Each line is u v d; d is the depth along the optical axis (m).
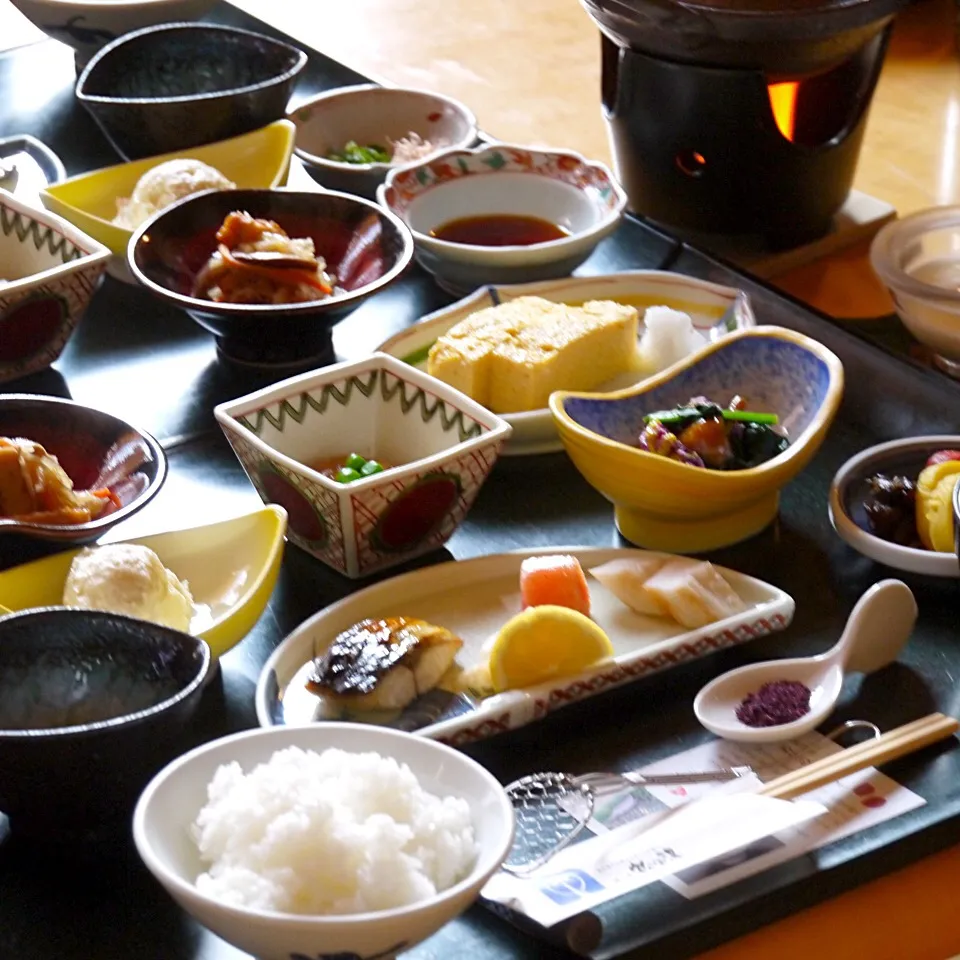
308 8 2.26
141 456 1.60
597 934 1.40
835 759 1.47
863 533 1.59
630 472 1.58
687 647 1.52
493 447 1.59
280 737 1.42
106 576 1.51
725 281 1.81
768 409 1.65
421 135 1.98
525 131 2.02
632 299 1.78
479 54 2.16
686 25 1.76
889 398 1.70
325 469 1.63
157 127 1.91
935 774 1.48
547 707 1.50
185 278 1.77
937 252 1.81
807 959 1.42
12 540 1.54
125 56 1.98
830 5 1.76
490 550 1.62
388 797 1.39
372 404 1.64
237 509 1.64
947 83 2.10
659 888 1.42
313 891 1.37
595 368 1.71
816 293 1.84
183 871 1.38
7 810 1.44
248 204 1.80
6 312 1.71
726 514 1.60
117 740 1.41
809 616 1.57
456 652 1.53
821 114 1.83
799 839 1.45
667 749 1.49
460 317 1.74
